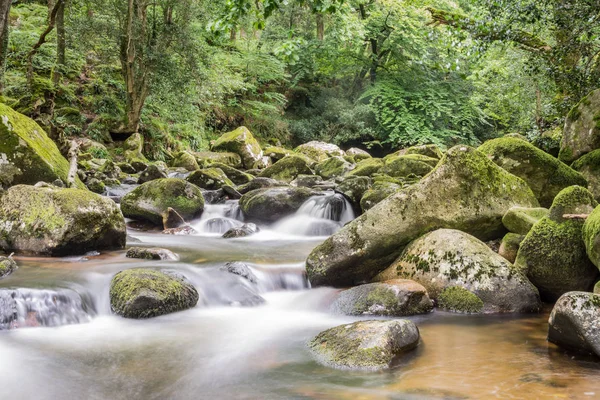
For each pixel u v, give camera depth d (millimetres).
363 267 5910
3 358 3918
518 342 4219
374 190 9531
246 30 28266
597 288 4488
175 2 16562
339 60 27125
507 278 5160
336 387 3387
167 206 9406
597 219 4855
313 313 5266
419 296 5121
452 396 3166
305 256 7148
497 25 9445
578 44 9547
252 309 5402
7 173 8523
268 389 3404
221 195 11617
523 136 13016
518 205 6320
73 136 16547
